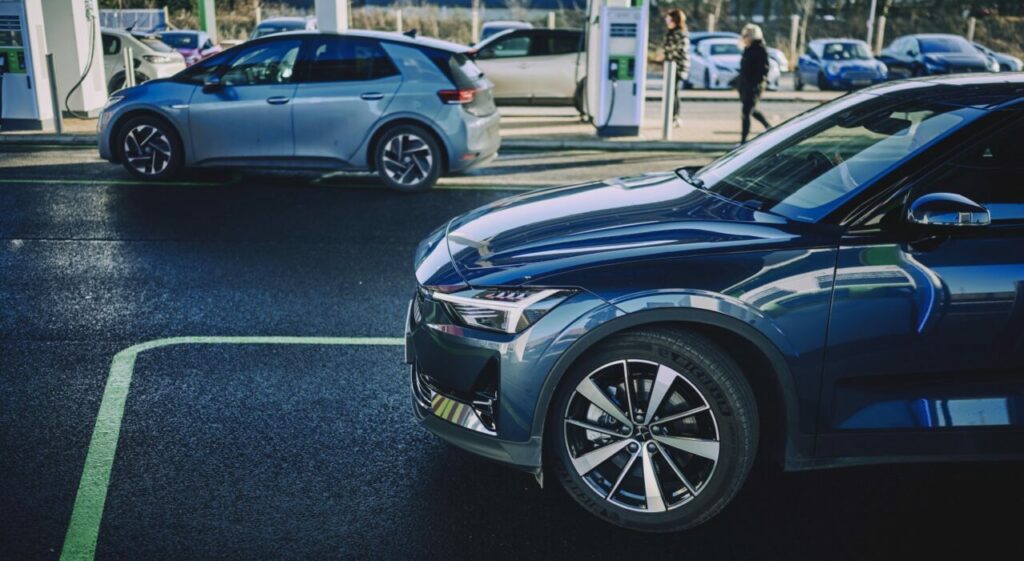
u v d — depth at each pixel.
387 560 3.08
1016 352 3.15
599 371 3.18
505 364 3.15
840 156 3.60
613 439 3.26
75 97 14.13
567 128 14.50
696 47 22.38
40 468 3.63
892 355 3.14
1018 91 3.54
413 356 3.49
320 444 3.89
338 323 5.43
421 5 33.44
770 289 3.08
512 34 16.58
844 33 35.44
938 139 3.34
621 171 11.07
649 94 20.80
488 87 10.03
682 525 3.25
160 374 4.60
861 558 3.14
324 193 9.45
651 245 3.24
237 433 3.98
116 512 3.32
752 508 3.46
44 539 3.14
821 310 3.10
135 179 9.85
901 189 3.25
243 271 6.50
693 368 3.12
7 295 5.83
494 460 3.26
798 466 3.25
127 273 6.38
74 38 13.91
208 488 3.51
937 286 3.10
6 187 9.27
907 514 3.44
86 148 11.98
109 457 3.73
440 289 3.33
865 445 3.22
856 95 4.28
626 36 13.20
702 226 3.39
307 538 3.19
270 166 9.67
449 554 3.12
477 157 9.74
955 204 2.98
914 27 35.34
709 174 4.19
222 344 5.04
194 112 9.53
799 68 22.83
